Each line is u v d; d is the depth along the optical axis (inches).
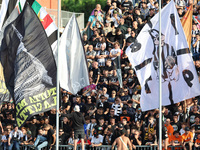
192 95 1686.8
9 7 1616.6
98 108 2039.9
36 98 1593.3
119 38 2566.4
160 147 1601.9
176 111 1991.9
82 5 4483.3
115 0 2881.4
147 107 1689.2
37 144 1820.9
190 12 1769.2
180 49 1696.6
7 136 1947.6
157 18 1702.8
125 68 2363.4
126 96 2164.1
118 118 2033.7
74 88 1782.7
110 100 2167.8
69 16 3186.5
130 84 2310.5
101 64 2450.8
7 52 1605.6
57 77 1587.1
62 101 2174.0
